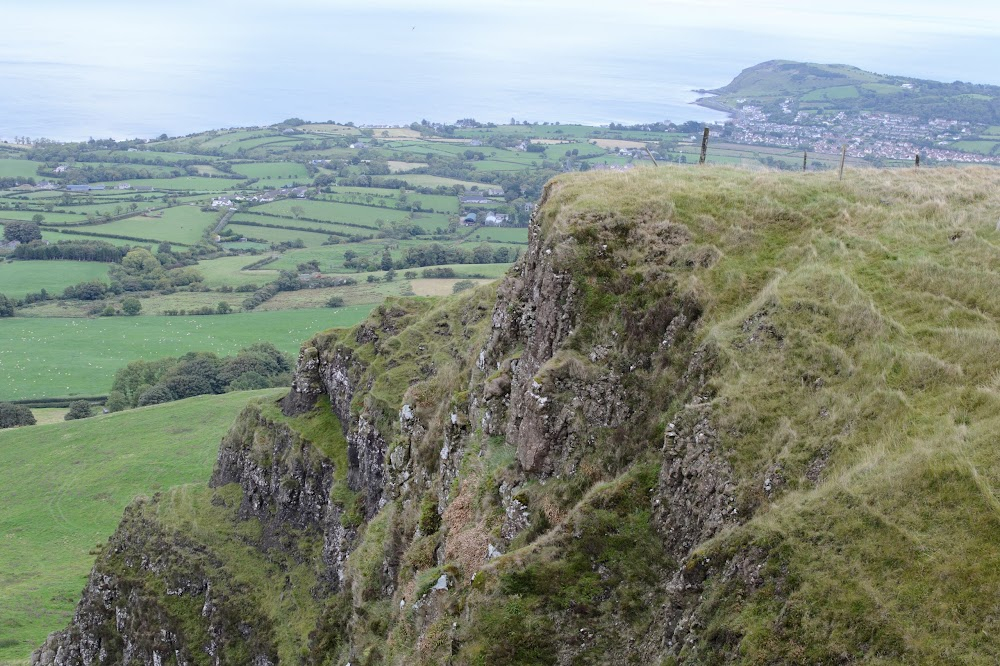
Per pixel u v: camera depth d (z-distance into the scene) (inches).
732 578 973.8
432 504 1803.6
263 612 3014.3
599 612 1175.0
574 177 1910.7
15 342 7637.8
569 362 1467.8
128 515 3828.7
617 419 1400.1
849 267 1378.0
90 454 5605.3
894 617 834.8
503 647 1182.3
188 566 3361.2
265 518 3474.4
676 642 1002.1
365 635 1866.4
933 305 1235.2
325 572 2903.5
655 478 1267.2
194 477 5226.4
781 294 1322.6
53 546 4613.7
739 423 1161.4
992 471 909.8
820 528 945.5
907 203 1596.9
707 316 1405.0
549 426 1444.4
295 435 3440.0
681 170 1951.3
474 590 1277.1
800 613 887.1
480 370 1882.4
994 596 810.2
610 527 1236.5
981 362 1095.6
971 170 1908.2
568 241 1600.6
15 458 5600.4
